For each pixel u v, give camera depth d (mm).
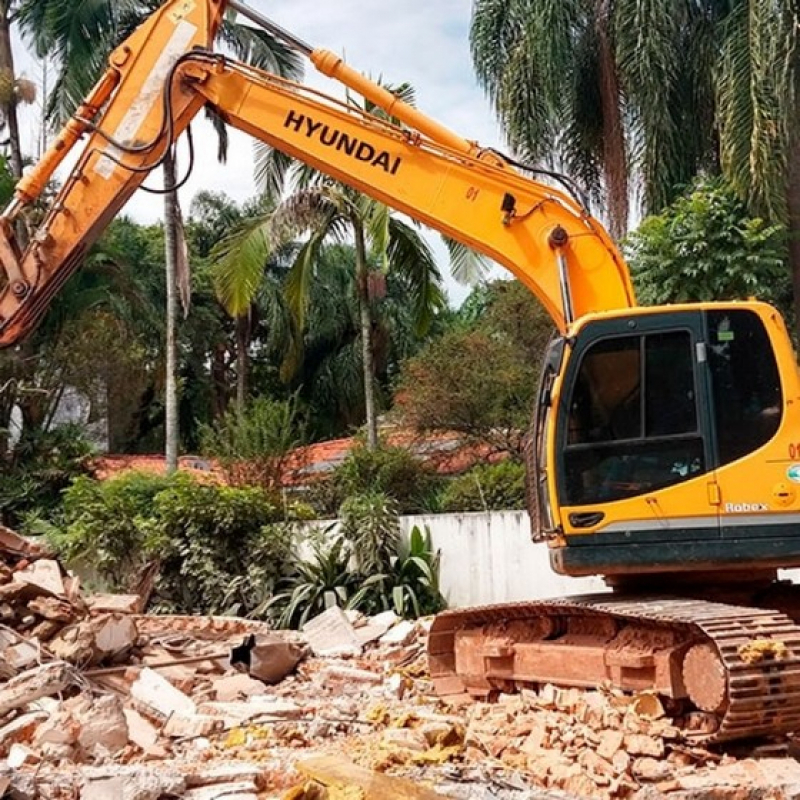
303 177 19641
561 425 7473
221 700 8820
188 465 27438
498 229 8492
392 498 17203
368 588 14570
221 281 19500
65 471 22469
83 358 23969
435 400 19828
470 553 14703
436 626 8969
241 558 15648
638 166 18922
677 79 18938
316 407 33844
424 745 6617
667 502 7246
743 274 16516
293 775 5961
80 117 8719
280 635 11297
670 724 6648
